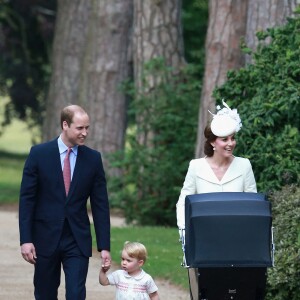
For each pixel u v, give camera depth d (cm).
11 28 9775
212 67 4412
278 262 2330
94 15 6675
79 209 2086
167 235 4331
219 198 1947
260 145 3072
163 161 5075
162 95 5209
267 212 1933
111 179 5303
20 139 15525
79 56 7381
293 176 2997
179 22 5475
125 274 2102
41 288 2102
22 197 2075
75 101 7406
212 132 2081
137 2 5459
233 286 1950
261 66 3253
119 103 6681
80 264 2072
